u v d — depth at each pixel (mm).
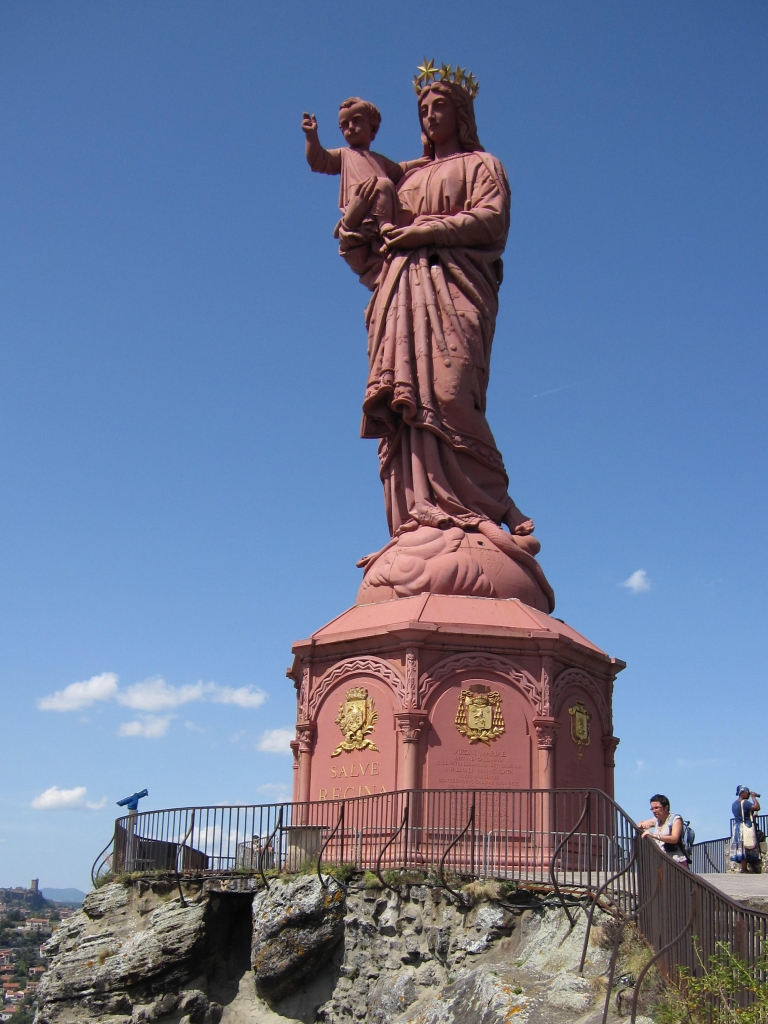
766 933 13562
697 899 15734
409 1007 23078
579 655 31750
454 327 34688
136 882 30234
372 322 35844
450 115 37688
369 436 35531
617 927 19531
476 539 33000
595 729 32062
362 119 38000
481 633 30141
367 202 36281
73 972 29391
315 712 31438
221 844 28719
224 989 28266
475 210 35438
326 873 26047
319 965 25969
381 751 29656
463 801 28531
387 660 30328
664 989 16578
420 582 31969
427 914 23922
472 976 20734
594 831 30453
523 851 28281
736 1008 13430
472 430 34531
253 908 26938
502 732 29625
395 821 28109
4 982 102062
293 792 31469
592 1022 17031
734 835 28281
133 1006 28219
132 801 32844
